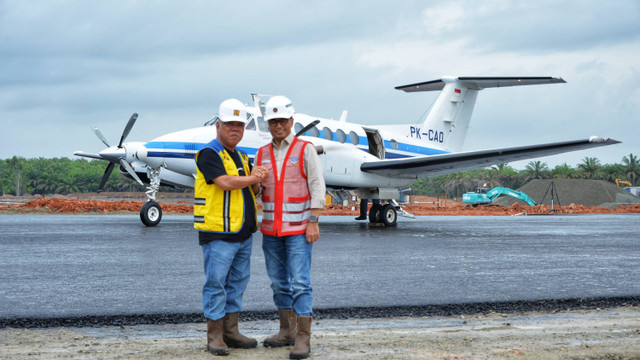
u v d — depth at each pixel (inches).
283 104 161.5
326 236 530.6
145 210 619.2
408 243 467.8
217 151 159.0
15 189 5103.3
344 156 666.8
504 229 681.0
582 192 2453.2
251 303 226.1
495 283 274.1
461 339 165.2
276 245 164.9
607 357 145.6
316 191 161.6
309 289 156.2
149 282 268.7
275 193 162.7
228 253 157.2
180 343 162.4
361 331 178.7
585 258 378.9
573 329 180.7
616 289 259.6
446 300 231.9
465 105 892.0
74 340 165.9
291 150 163.9
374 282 274.2
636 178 4362.7
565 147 599.5
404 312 211.9
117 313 204.7
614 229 699.4
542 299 235.5
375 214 721.0
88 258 350.9
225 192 158.9
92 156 705.6
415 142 812.6
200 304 220.4
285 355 153.3
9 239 468.1
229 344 161.8
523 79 814.5
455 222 867.4
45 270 304.0
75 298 231.0
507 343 159.9
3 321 191.9
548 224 823.7
